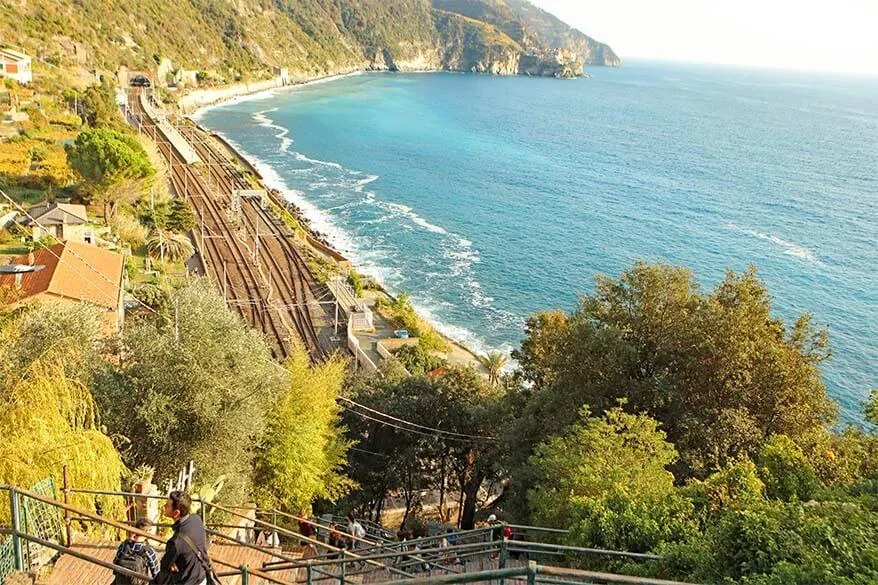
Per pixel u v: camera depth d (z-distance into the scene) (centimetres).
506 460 3281
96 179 7712
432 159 16812
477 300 8544
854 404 6003
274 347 6262
